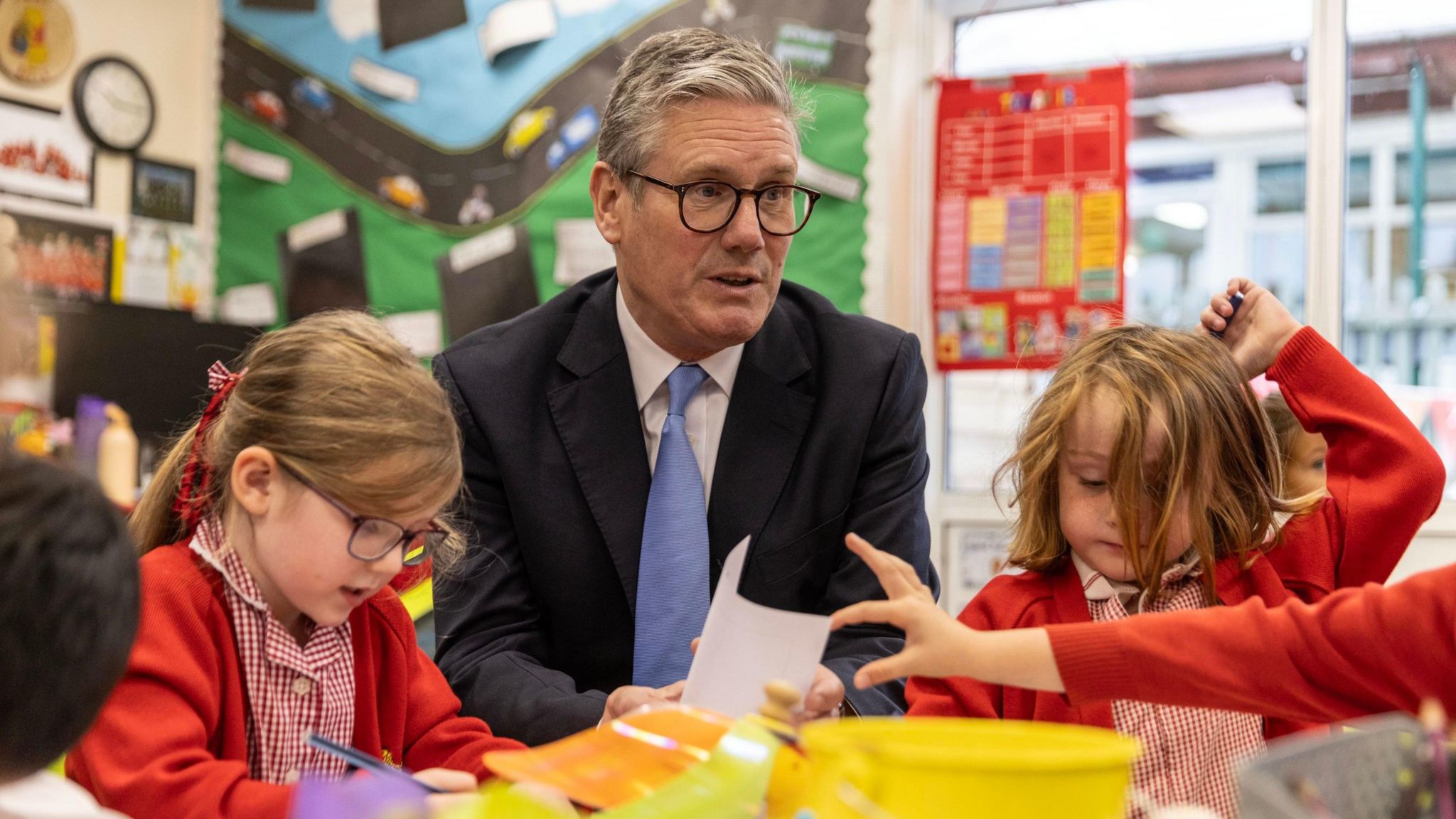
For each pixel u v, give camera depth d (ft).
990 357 10.34
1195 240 10.16
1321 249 9.77
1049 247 10.18
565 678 4.83
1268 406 6.34
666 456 5.21
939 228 10.48
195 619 3.74
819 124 10.35
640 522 5.18
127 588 2.57
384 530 3.78
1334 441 4.82
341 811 1.95
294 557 3.75
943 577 10.59
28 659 2.39
